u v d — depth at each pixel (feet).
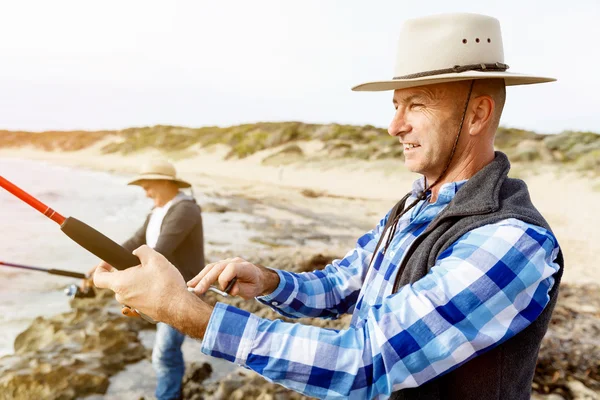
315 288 5.15
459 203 3.99
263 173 132.05
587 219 57.21
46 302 22.94
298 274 5.18
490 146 4.35
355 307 4.84
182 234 11.28
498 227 3.66
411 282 3.93
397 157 127.03
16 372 14.34
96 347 16.22
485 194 3.93
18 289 24.99
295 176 121.70
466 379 3.71
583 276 28.81
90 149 246.06
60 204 71.15
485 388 3.68
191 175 128.26
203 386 13.61
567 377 14.15
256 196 81.25
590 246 41.98
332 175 119.75
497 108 4.25
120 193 91.66
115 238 44.91
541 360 15.11
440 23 4.17
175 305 3.49
